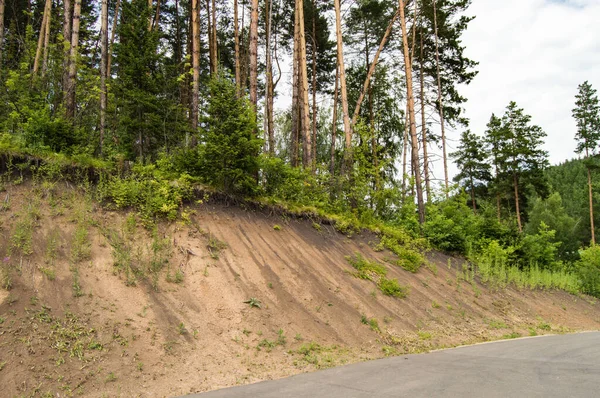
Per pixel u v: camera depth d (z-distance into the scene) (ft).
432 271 53.21
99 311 23.91
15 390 17.76
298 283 35.73
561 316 56.85
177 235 33.86
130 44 44.57
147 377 20.90
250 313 29.53
